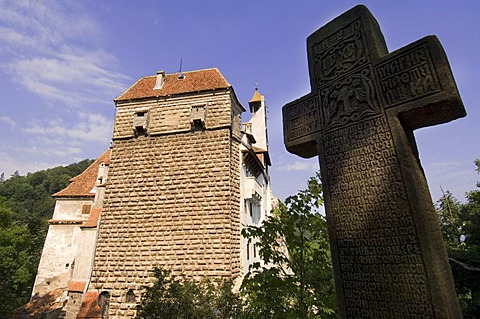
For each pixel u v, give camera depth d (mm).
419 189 3666
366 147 4191
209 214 18203
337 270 4180
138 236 18516
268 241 6484
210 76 22469
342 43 4906
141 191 19484
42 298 24234
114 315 16969
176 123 20594
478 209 16766
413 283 3375
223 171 18969
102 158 32438
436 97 3635
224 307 9227
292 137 5316
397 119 3969
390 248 3656
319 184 6895
